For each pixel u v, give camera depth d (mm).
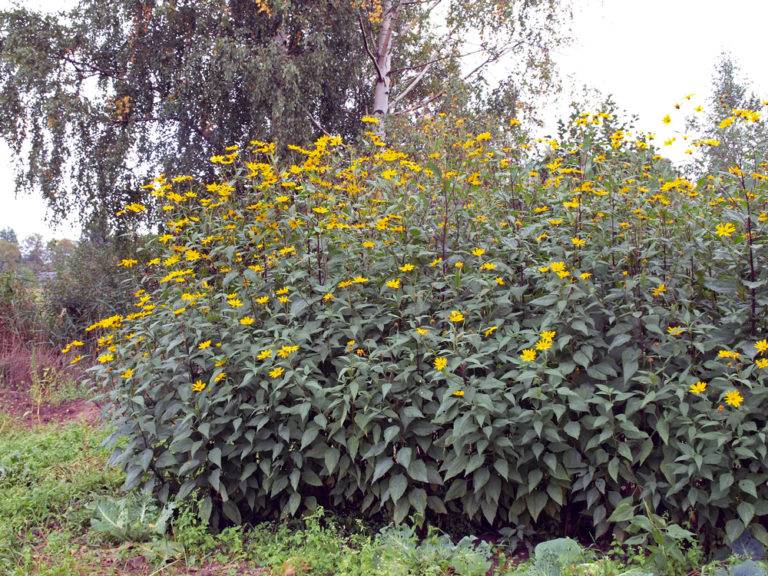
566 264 3523
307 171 4715
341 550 3320
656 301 3559
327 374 3830
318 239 4020
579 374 3438
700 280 3566
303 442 3355
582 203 4059
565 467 3227
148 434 3732
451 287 3773
